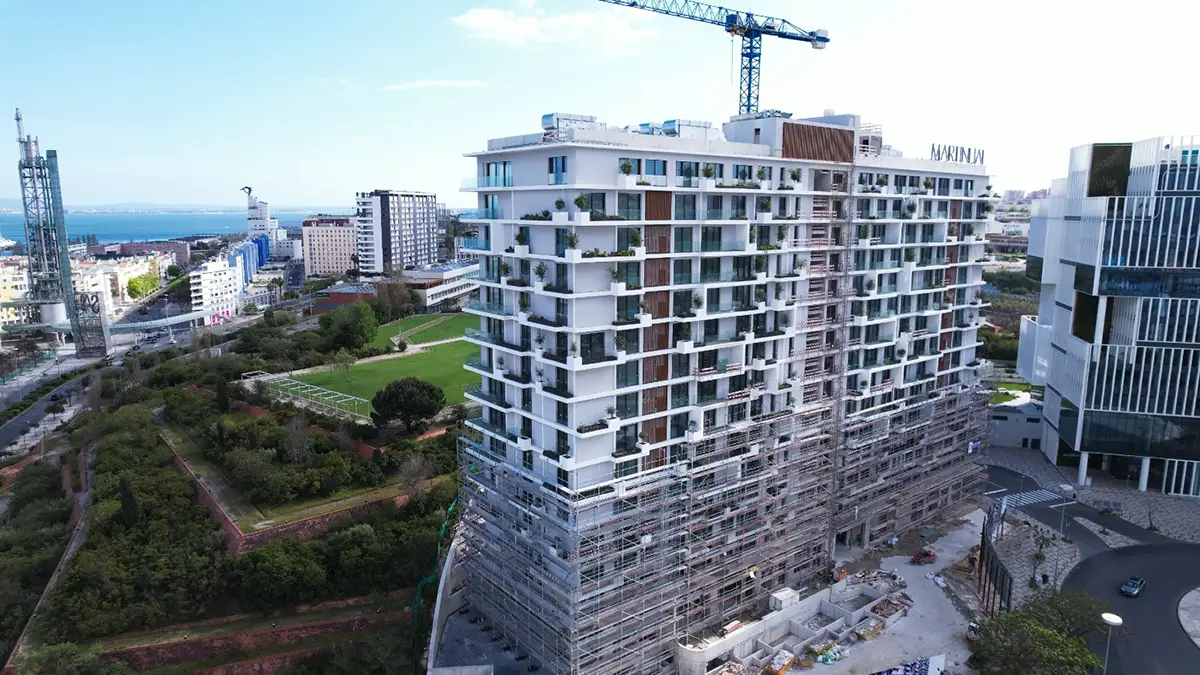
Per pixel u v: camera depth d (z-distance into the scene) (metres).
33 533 112.75
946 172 105.38
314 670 85.88
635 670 76.44
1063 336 130.62
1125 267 115.00
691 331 79.25
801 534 92.94
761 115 89.81
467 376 174.25
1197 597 91.12
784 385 88.88
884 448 105.00
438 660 80.00
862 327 98.12
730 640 80.56
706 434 81.00
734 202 81.62
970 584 95.44
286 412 137.75
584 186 68.19
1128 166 118.19
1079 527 110.75
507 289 78.56
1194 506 117.44
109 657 85.69
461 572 92.44
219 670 85.31
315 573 93.56
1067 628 74.94
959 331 117.31
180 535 102.81
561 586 72.81
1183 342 114.19
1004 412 145.00
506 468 81.31
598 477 74.06
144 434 131.88
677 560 79.81
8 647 91.31
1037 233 153.25
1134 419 119.44
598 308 71.88
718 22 142.75
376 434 129.62
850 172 91.81
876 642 83.31
